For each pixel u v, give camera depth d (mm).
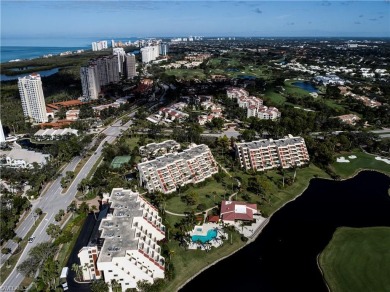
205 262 151125
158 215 178500
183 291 135750
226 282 140000
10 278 141750
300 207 197875
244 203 191500
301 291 134625
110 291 131875
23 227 180000
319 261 150500
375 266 145000
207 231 173000
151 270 137625
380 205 199750
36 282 135125
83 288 136250
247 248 161250
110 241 138750
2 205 191625
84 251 138875
